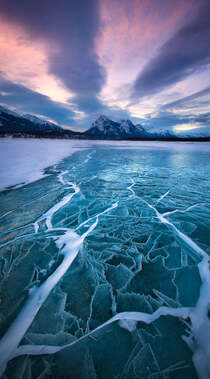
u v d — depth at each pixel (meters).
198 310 1.48
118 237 2.62
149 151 16.28
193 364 1.11
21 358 1.14
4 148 14.54
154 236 2.65
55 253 2.24
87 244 2.44
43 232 2.74
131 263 2.07
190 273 1.92
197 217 3.28
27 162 8.89
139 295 1.64
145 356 1.15
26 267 1.99
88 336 1.27
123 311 1.47
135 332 1.30
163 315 1.44
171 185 5.42
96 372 1.07
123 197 4.37
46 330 1.32
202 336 1.26
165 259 2.14
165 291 1.68
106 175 6.78
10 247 2.36
